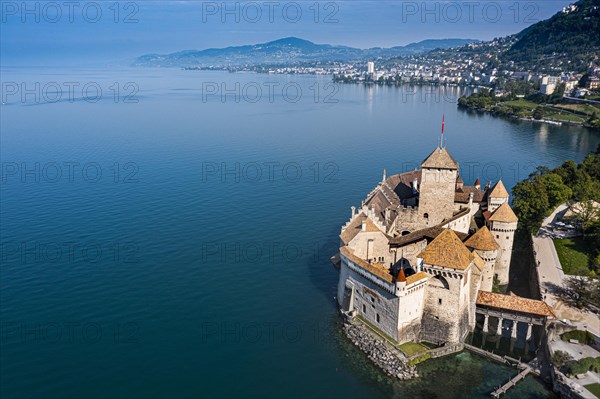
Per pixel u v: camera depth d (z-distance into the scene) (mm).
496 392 87875
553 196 159500
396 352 97062
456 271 96875
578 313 104188
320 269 132750
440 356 97938
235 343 102625
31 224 157500
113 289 120875
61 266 130875
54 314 110812
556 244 140250
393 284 96562
